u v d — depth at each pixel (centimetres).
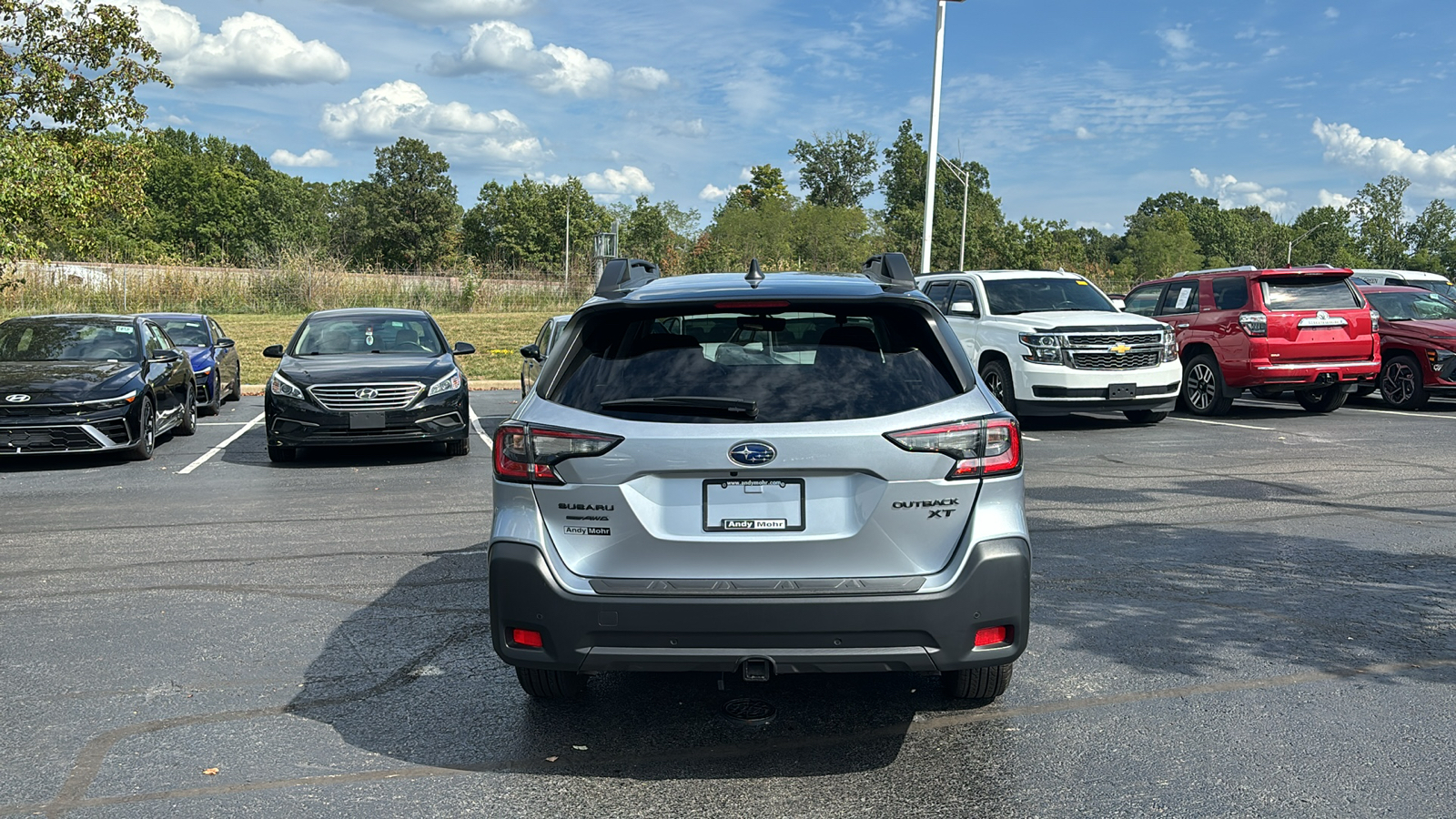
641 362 376
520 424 374
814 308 380
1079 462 1086
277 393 1121
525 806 350
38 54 1984
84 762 388
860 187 12650
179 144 15275
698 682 469
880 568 361
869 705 438
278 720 428
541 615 363
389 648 518
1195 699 440
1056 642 514
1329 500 873
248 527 809
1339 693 445
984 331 1436
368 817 343
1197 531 760
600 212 10606
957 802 349
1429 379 1516
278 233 11525
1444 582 620
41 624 559
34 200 1800
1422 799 347
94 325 1298
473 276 4359
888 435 356
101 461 1178
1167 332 1363
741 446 354
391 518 841
